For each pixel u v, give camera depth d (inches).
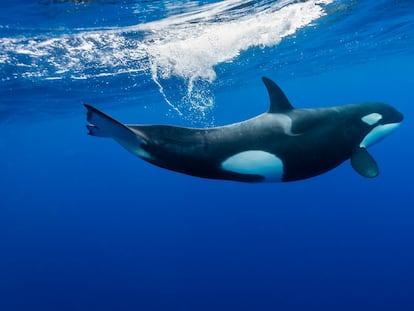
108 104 952.9
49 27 401.1
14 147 1734.7
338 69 1109.1
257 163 224.4
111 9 370.9
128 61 580.7
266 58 732.0
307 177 245.4
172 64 626.8
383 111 283.7
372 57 981.2
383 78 1476.4
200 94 1027.3
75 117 1157.7
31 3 336.5
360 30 647.1
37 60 519.8
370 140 272.2
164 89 824.3
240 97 1332.4
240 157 221.5
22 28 396.2
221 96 1168.8
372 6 517.7
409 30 702.5
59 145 2027.6
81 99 829.8
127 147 215.9
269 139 225.5
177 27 457.7
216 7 407.5
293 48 691.4
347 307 645.3
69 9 359.6
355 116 265.6
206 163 219.6
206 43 546.9
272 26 529.0
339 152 248.7
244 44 589.3
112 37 463.5
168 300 772.0
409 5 537.0
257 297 729.0
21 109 871.1
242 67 764.0
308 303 678.5
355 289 700.7
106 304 792.3
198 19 438.9
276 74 971.3
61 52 499.2
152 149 214.4
